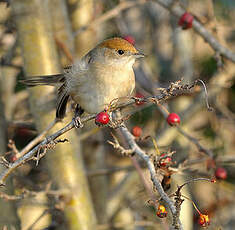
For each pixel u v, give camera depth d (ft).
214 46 33.71
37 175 35.09
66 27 34.40
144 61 39.09
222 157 31.63
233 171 38.65
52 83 27.66
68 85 27.17
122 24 39.24
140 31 43.29
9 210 30.63
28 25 29.22
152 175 20.97
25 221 33.91
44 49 29.30
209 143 38.50
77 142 29.96
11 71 35.73
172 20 43.34
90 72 26.84
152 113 35.86
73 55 34.47
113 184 40.27
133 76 27.91
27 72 29.30
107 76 26.84
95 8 39.04
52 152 28.86
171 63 41.75
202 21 36.17
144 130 35.78
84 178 29.68
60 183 28.73
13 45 34.73
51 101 29.17
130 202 34.68
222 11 40.45
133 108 32.30
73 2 37.70
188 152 35.96
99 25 38.81
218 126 38.83
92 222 29.22
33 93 29.14
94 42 37.78
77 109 28.89
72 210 28.58
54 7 33.91
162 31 43.34
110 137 37.76
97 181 36.32
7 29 34.83
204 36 33.83
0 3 33.96
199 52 40.98
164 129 36.09
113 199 36.50
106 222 36.14
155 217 33.22
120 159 40.78
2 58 34.42
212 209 34.68
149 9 43.65
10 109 35.76
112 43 27.14
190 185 35.53
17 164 21.66
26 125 32.53
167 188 22.59
